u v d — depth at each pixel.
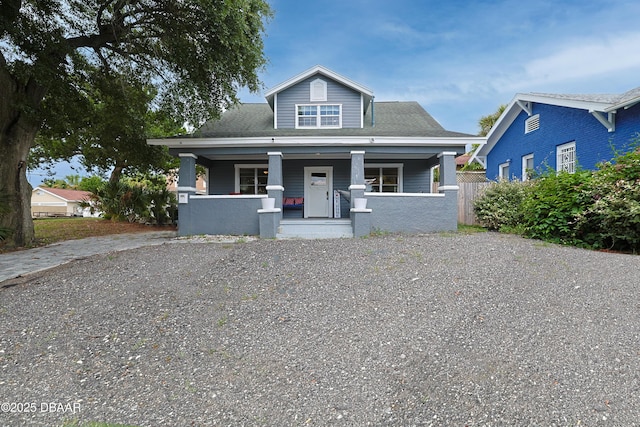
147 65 10.39
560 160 11.05
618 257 5.46
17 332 3.36
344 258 5.59
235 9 7.89
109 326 3.49
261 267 5.20
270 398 2.44
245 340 3.23
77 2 8.79
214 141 9.33
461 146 9.54
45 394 2.48
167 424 2.19
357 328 3.39
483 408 2.27
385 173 12.74
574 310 3.54
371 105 12.23
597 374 2.54
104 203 15.60
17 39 7.57
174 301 4.06
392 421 2.19
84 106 10.41
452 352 2.92
